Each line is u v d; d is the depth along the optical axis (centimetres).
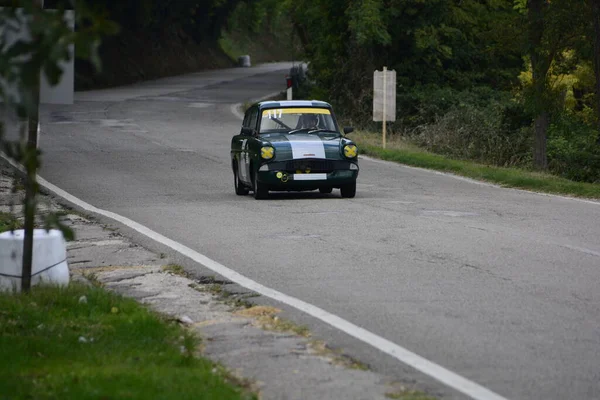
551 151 11919
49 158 9569
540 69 10569
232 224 5241
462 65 17325
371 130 15075
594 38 10125
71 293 3200
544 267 3916
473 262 4028
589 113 13388
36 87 1906
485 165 9156
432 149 11875
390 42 15788
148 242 4647
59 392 2161
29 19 1897
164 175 8194
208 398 2111
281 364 2506
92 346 2628
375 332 2864
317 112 6856
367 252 4294
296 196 6738
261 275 3797
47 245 3400
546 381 2370
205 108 17400
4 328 2773
